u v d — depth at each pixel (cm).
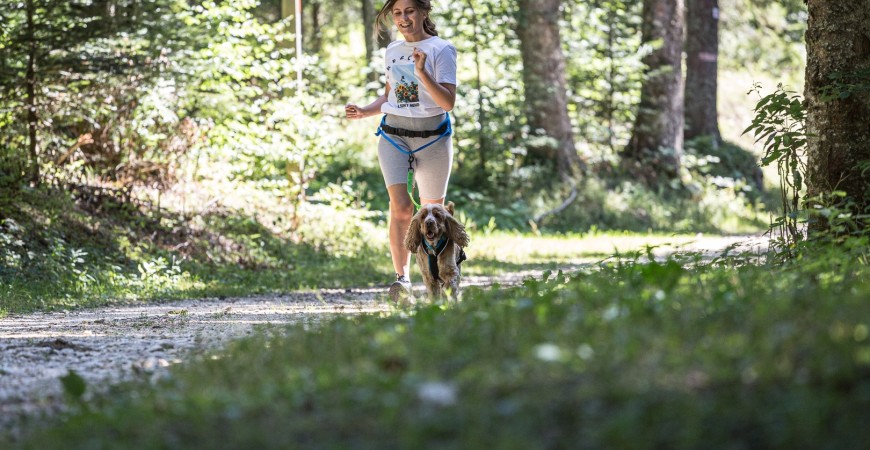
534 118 3009
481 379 430
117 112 1697
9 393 549
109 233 1570
